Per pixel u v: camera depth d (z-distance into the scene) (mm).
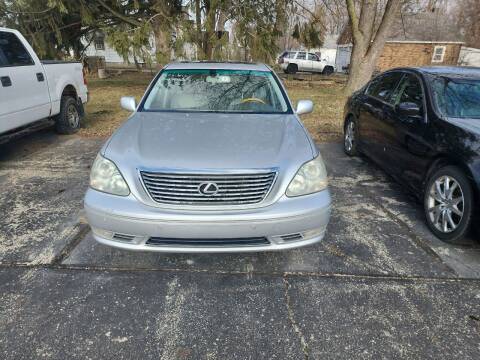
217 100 3510
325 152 5957
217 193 2289
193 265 2756
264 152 2488
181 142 2607
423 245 3094
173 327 2158
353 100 5645
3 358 1922
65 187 4176
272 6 10211
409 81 4207
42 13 10539
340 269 2740
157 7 9938
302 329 2162
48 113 5723
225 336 2102
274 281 2590
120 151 2500
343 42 33062
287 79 19891
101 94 11336
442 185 3205
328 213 2488
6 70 4688
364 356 1986
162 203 2303
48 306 2297
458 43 28953
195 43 9688
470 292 2506
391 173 4188
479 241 2898
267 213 2299
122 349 2000
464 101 3582
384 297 2441
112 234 2391
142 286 2508
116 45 9195
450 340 2096
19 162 5062
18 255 2826
